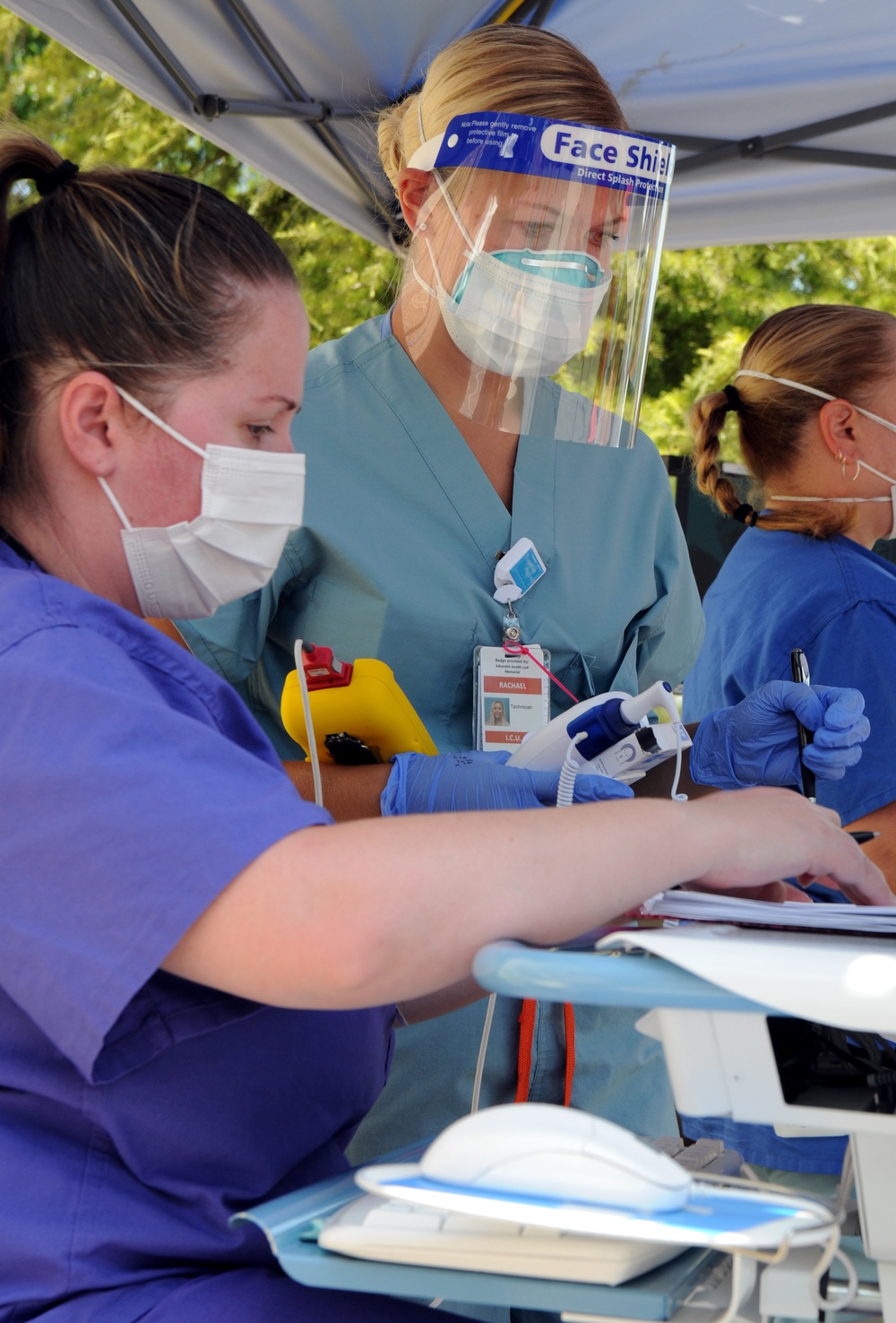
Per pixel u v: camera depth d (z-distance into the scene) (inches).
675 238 117.2
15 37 268.8
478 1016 55.9
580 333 55.0
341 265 254.7
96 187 36.7
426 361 60.0
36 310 35.5
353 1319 30.7
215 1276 31.8
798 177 107.5
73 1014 28.4
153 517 36.9
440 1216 26.2
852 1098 29.6
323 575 59.0
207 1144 33.1
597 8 87.4
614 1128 25.5
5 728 29.6
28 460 35.9
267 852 28.3
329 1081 35.9
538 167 52.7
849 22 87.4
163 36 88.3
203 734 30.3
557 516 62.9
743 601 70.6
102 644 32.4
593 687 63.7
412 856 28.1
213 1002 32.5
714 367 271.0
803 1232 24.8
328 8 86.9
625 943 27.1
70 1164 32.3
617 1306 24.9
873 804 63.2
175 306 35.7
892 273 277.7
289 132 100.2
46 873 28.8
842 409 69.4
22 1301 31.0
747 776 54.8
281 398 37.9
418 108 57.2
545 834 29.7
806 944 27.5
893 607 66.7
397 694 53.4
